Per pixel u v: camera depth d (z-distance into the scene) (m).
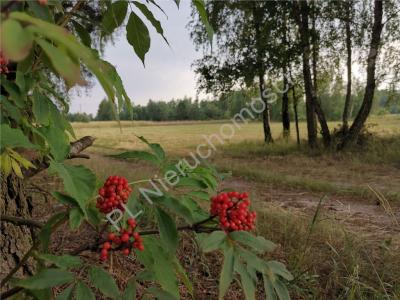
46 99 1.20
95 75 0.63
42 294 1.08
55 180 5.14
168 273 1.13
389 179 8.81
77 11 1.29
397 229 4.61
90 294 1.05
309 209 5.86
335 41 13.66
